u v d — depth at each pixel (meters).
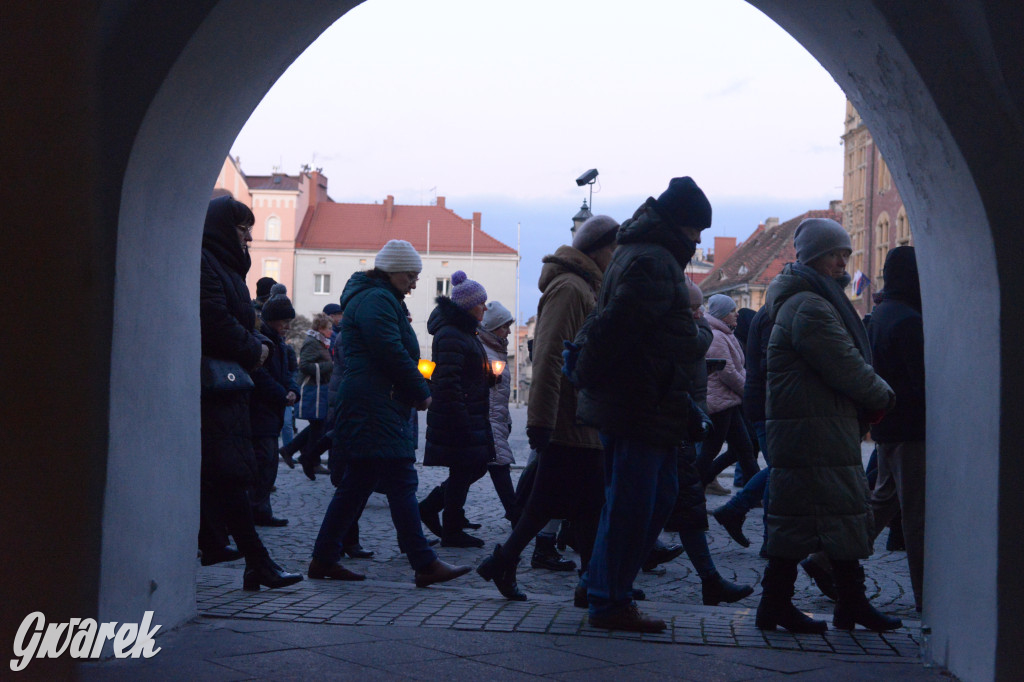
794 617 4.81
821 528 4.71
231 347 5.09
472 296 7.82
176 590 4.58
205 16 3.77
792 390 4.76
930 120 3.74
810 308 4.71
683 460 5.82
